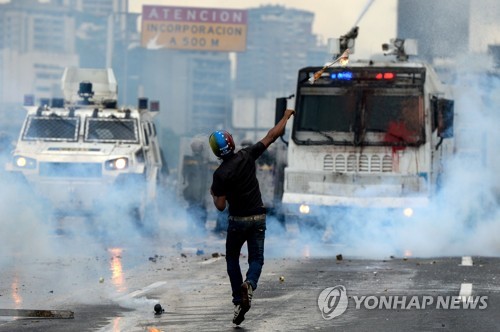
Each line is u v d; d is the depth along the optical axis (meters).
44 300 32.28
